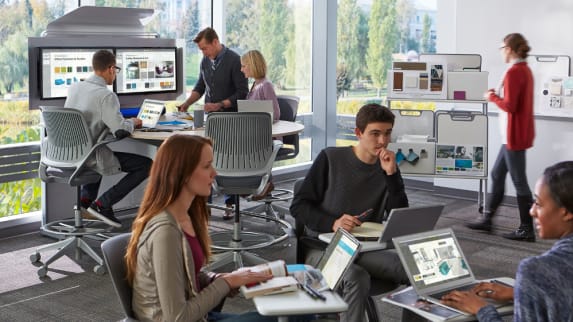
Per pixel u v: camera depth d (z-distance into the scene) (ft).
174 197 8.43
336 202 11.67
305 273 8.89
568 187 7.14
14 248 18.49
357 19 27.86
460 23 24.11
